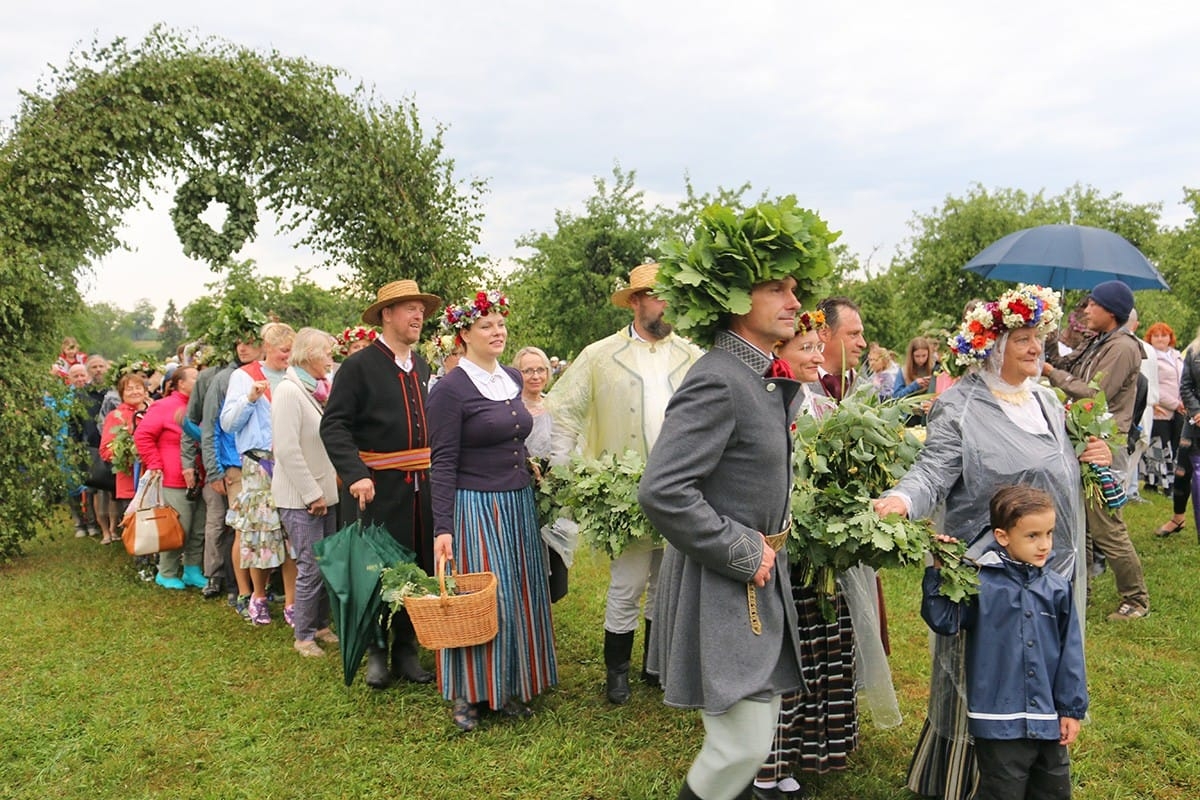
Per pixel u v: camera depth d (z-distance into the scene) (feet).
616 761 11.64
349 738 12.53
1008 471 9.34
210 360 20.47
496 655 12.47
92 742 12.47
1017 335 9.55
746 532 7.56
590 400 14.16
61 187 23.95
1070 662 8.60
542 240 71.05
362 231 28.60
